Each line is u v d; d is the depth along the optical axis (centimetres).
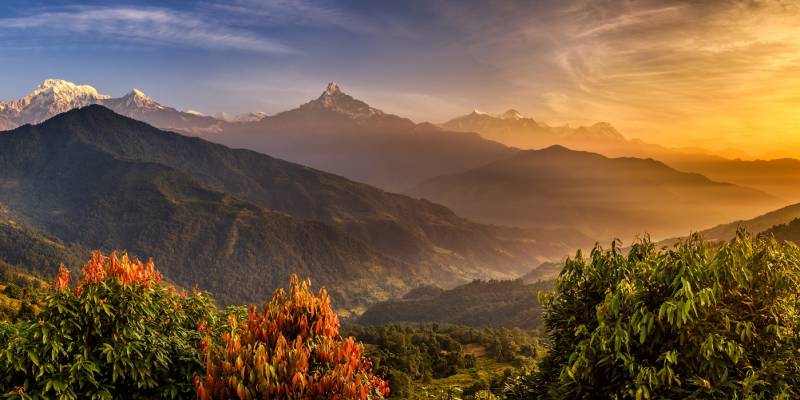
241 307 1120
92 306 753
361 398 667
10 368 716
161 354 808
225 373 669
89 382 756
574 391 842
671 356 722
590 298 969
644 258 941
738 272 779
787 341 781
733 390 737
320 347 749
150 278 905
